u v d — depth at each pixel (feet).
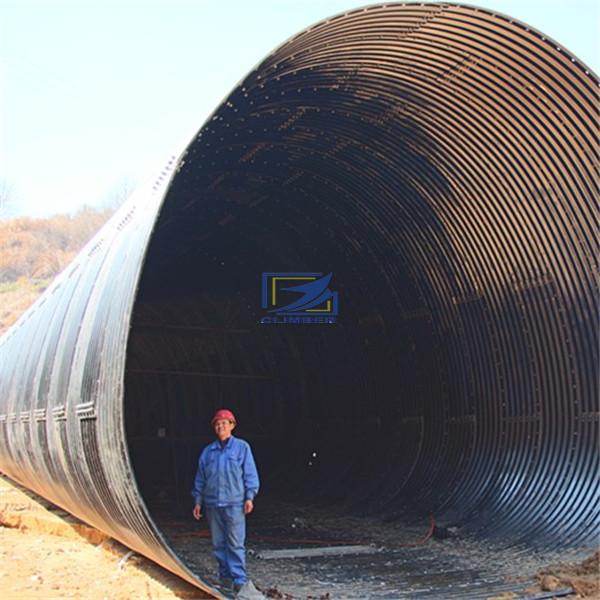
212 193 49.96
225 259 60.18
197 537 41.98
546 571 29.17
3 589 28.78
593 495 33.65
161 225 54.24
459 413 43.57
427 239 42.98
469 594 27.12
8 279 257.55
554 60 29.94
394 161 40.63
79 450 31.04
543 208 35.45
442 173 39.11
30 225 281.95
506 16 28.81
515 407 39.34
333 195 46.65
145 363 74.69
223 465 27.37
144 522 24.36
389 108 37.17
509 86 32.45
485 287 40.37
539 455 37.47
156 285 64.08
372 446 52.13
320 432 60.13
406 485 46.09
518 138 34.35
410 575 30.71
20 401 50.80
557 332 36.45
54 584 29.37
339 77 35.17
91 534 41.55
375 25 30.01
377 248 47.21
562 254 35.42
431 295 44.62
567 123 32.09
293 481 60.44
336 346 56.24
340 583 29.50
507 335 39.52
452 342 43.70
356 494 50.55
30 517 46.16
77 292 39.34
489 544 35.29
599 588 26.81
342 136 40.65
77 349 33.58
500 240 38.45
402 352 48.62
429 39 31.53
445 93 34.65
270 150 43.80
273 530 43.19
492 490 39.19
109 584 29.17
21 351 57.31
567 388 36.17
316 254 53.42
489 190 37.50
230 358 68.03
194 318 67.92
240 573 26.63
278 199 50.16
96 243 41.98
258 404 67.82
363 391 53.72
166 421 73.82
